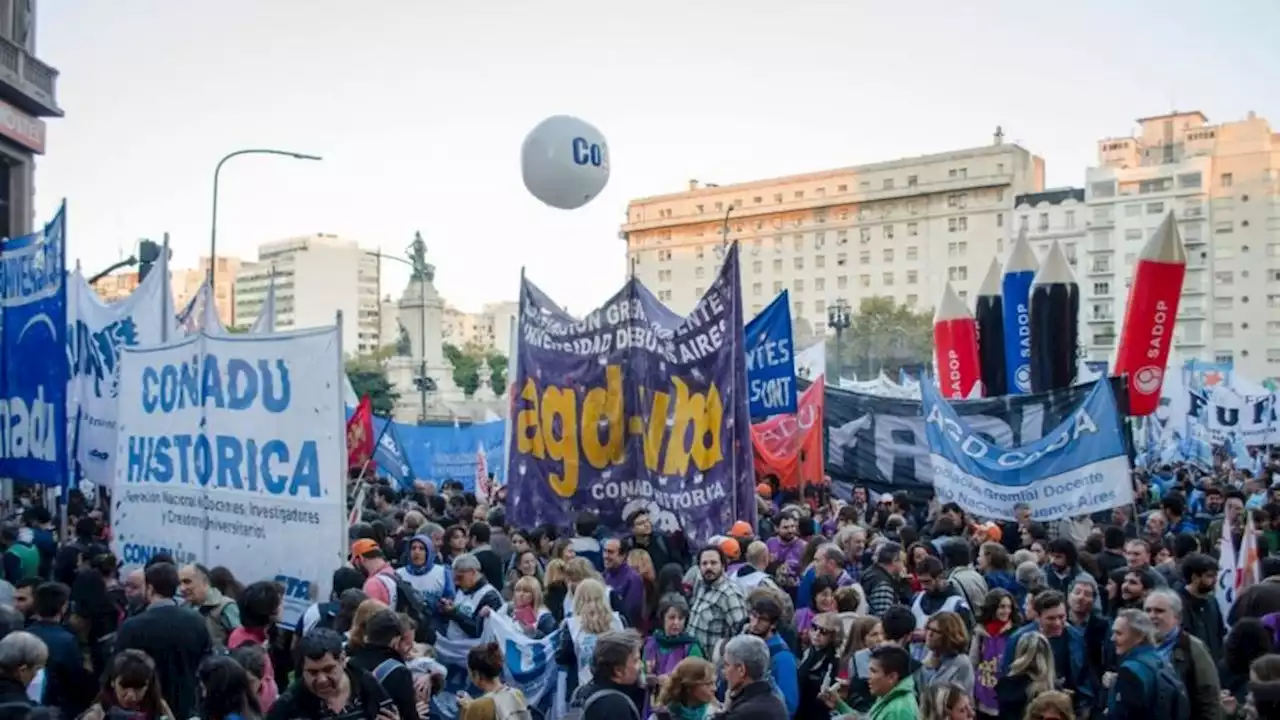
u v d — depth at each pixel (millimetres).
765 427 15797
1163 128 115312
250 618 7133
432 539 10742
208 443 9602
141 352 10430
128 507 10602
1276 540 12258
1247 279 108688
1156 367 16781
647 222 136375
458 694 7246
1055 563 9703
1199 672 6684
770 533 13250
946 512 12508
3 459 12984
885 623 6953
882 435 17234
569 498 11594
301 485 8859
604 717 5770
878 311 112438
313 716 5398
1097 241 112250
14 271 12750
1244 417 29156
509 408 13664
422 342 63281
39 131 28672
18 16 27734
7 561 10656
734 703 6133
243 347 9297
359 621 6402
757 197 128625
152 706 5719
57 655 7004
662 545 10695
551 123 10336
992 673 7348
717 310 10672
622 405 11391
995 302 21844
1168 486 19000
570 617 8195
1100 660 7543
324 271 177250
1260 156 108750
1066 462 12328
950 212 117750
